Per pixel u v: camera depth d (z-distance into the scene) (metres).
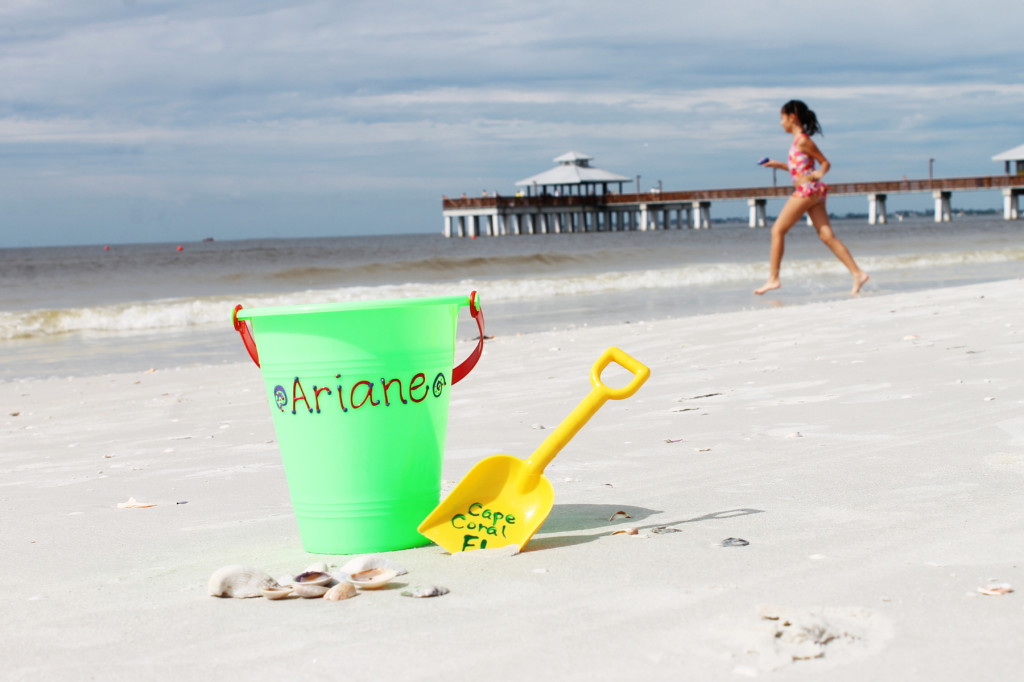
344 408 2.57
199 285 24.77
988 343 6.25
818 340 7.25
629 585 2.17
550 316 12.77
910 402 4.48
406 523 2.68
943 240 37.38
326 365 2.56
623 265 27.83
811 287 15.38
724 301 13.70
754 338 7.72
